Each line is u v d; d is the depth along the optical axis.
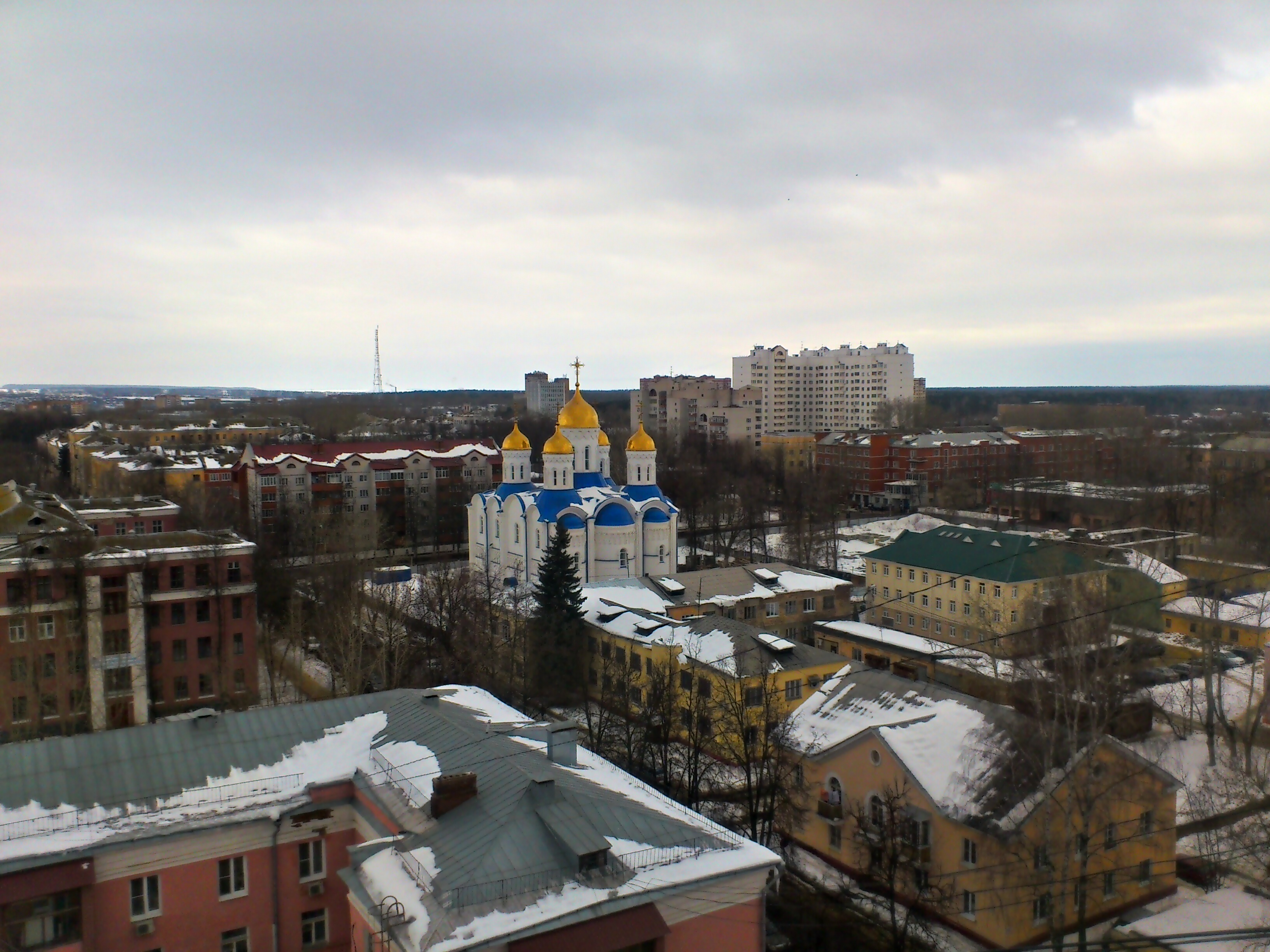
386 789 33.84
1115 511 134.38
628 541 98.00
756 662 61.88
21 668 65.50
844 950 41.91
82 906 30.41
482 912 26.05
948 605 87.88
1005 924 40.41
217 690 72.50
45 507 84.06
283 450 155.25
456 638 80.50
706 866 29.23
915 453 185.12
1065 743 44.41
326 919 34.91
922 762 45.19
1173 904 44.62
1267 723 63.69
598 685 76.75
